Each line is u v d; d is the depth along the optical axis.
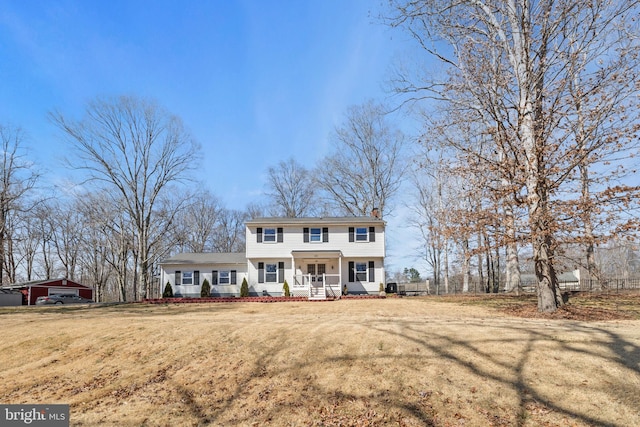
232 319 13.07
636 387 6.57
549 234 12.70
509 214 13.73
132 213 36.00
